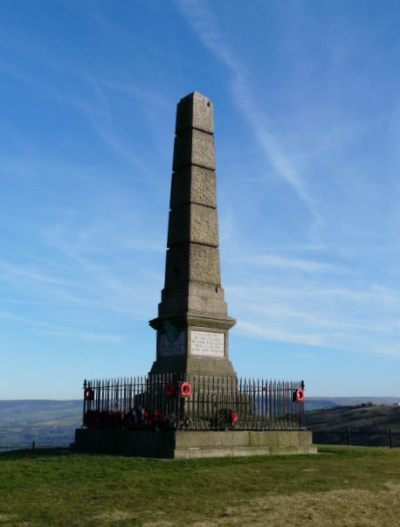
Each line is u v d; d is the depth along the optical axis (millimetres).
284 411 21859
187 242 24594
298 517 11227
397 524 11086
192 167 25328
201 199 25266
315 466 16953
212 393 21812
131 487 13523
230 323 24172
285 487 13727
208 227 25203
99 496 12664
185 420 19812
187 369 22594
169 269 25109
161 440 18703
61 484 13883
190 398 21422
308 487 13805
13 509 11578
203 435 18875
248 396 22219
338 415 76125
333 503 12336
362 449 22938
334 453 21000
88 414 22328
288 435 20797
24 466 16422
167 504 12023
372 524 11016
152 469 15914
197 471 15570
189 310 23438
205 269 24672
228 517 11141
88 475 15008
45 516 11062
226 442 19297
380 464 17750
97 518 10945
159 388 21031
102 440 21000
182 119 26312
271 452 20016
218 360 23641
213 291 24484
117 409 22078
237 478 14680
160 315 24500
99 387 22922
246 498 12594
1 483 14008
